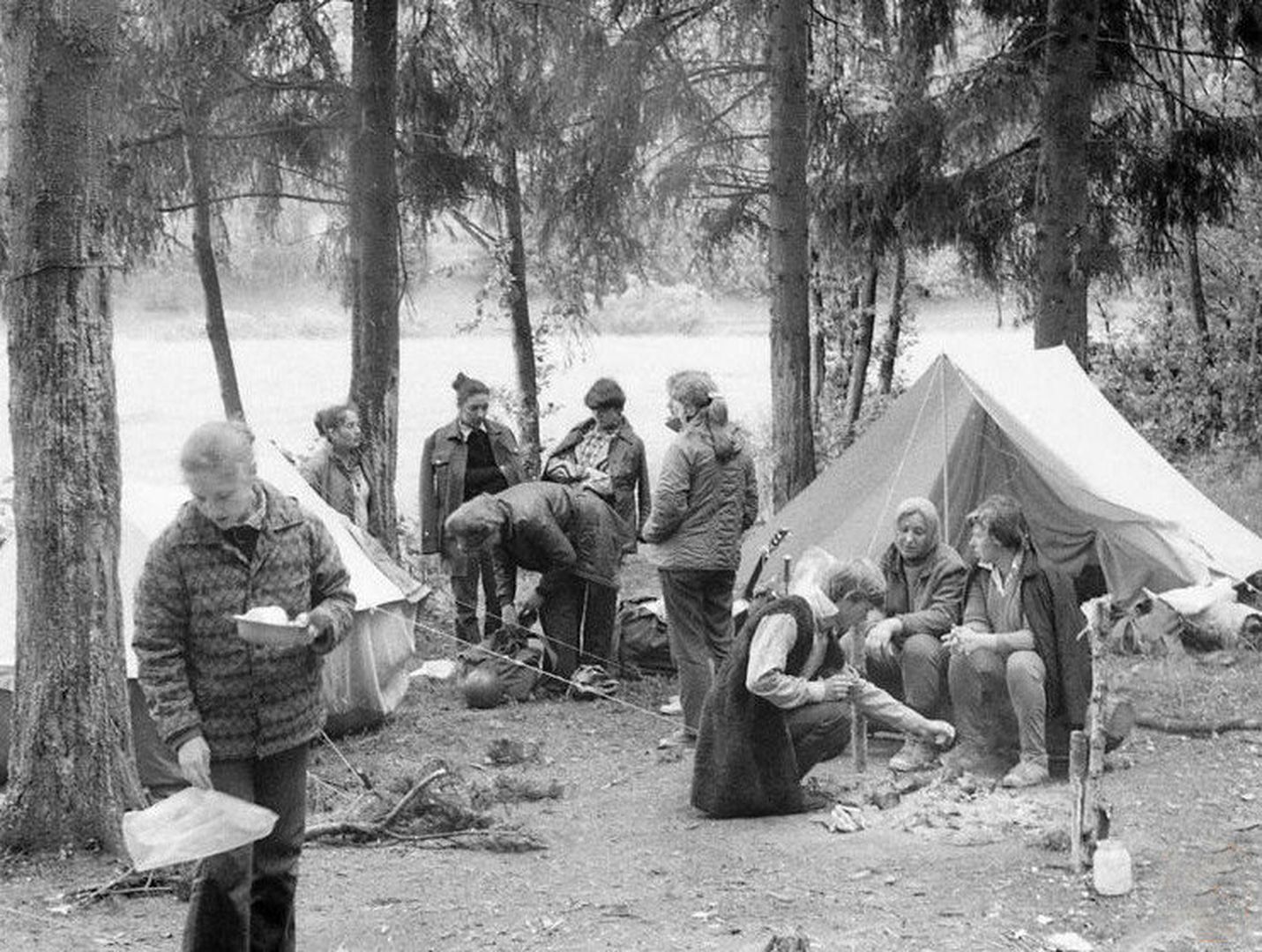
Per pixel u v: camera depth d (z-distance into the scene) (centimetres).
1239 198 1639
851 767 720
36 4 609
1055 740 677
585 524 924
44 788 611
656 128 1321
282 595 435
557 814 668
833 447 1702
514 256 1518
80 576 614
